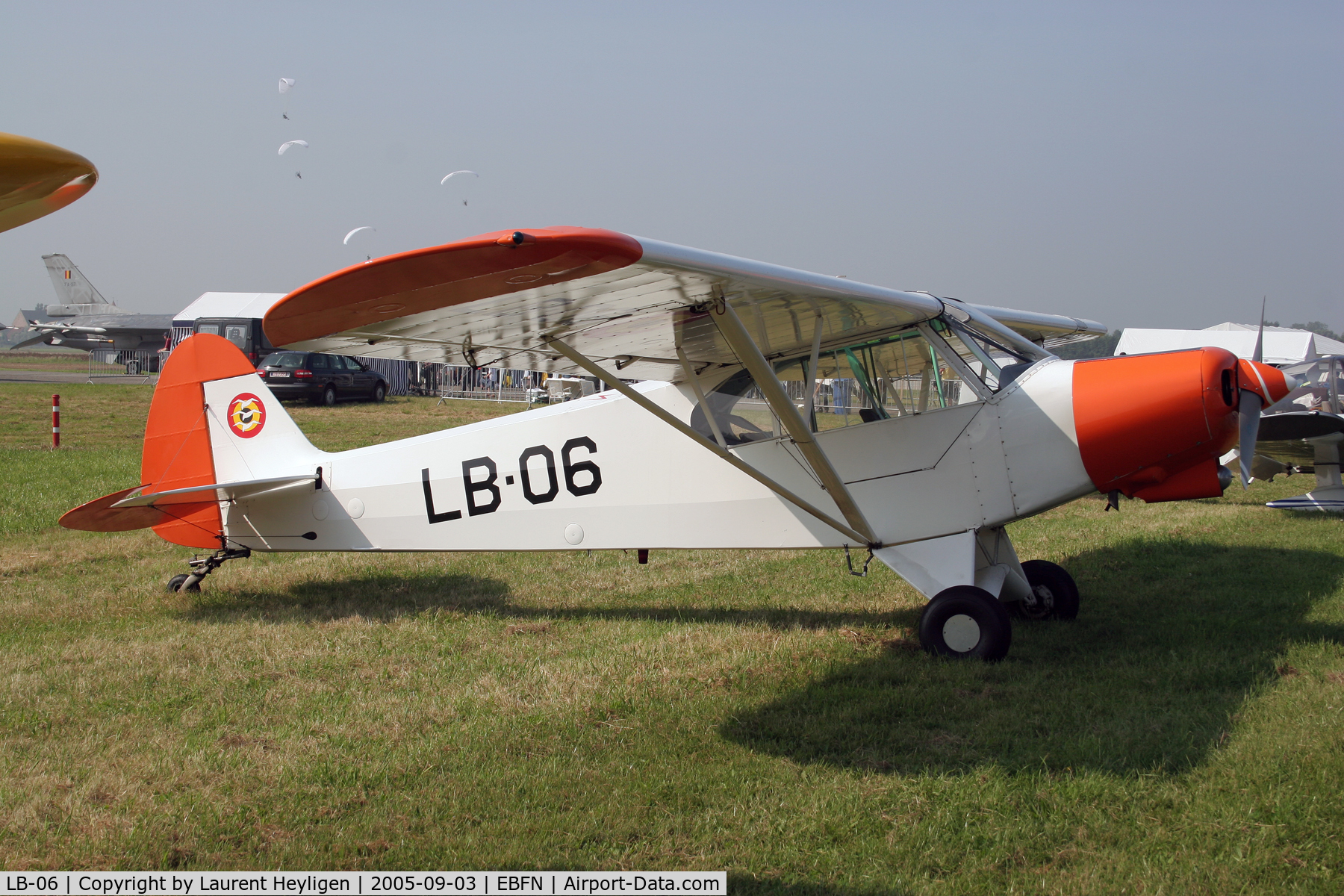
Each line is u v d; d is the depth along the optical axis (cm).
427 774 322
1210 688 391
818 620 536
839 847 266
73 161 165
